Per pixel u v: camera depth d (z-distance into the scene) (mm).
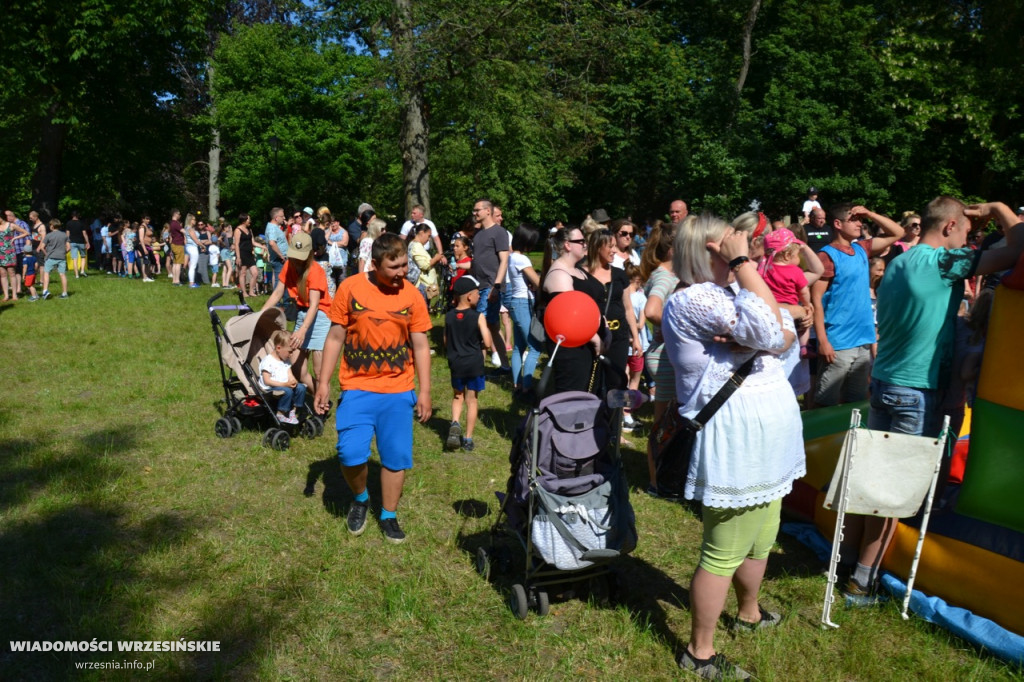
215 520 4918
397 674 3467
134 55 22625
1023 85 18016
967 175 27078
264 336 6750
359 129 33125
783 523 5074
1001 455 3754
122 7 21422
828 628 3859
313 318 6555
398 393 4535
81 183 26656
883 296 4164
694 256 3322
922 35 19094
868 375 5805
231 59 31188
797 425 3385
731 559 3355
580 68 20141
